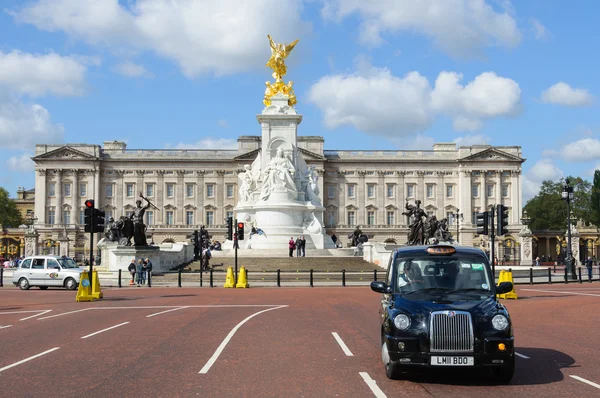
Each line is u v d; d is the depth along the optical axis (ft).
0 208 581.12
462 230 544.62
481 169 549.95
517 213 546.67
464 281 53.01
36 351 62.80
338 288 159.63
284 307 106.42
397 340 47.24
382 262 223.30
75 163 537.24
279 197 256.73
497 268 244.63
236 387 46.73
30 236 416.46
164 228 540.52
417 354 46.68
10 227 575.79
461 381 48.75
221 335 72.74
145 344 66.44
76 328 80.07
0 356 60.18
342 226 552.41
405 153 563.07
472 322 46.55
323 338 70.28
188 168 548.31
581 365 55.06
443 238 204.85
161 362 56.44
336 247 274.57
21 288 166.71
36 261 167.12
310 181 271.08
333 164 557.33
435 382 48.42
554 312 97.91
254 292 145.69
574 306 107.86
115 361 57.06
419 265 54.24
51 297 135.44
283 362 56.34
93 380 49.32
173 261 220.84
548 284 178.29
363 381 48.75
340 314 94.84
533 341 68.64
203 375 50.93
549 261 500.74
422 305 48.49
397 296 51.67
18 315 97.30
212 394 44.68
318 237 256.73
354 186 558.97
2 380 49.57
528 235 408.26
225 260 224.53
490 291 52.13
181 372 52.13
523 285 172.86
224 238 542.16
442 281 53.06
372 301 118.11
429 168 557.74
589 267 198.49
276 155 271.08
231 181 548.31
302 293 140.97
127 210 544.62
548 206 625.00
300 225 258.57
